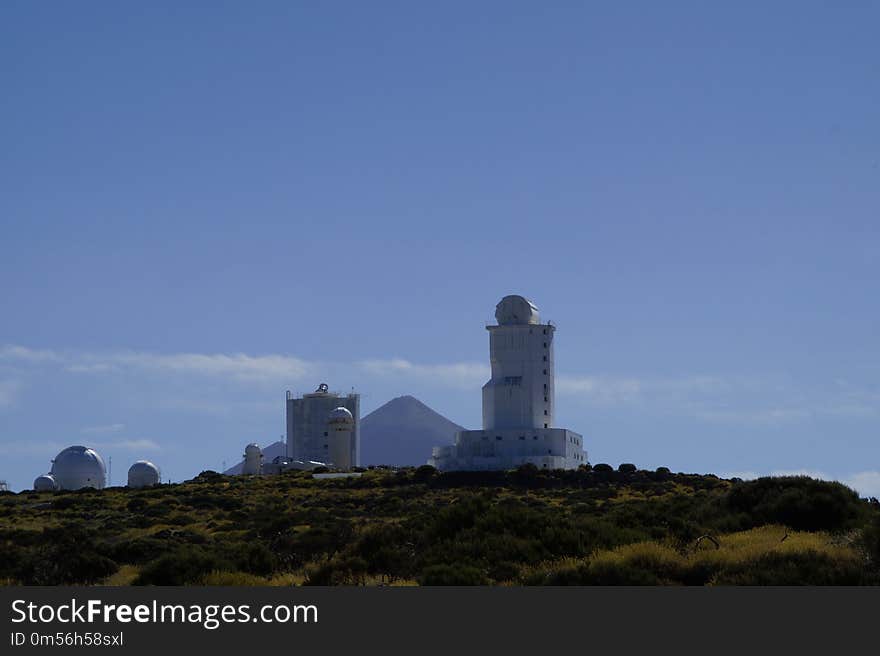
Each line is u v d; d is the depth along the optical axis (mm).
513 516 81688
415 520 99625
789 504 88625
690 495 168000
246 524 141000
